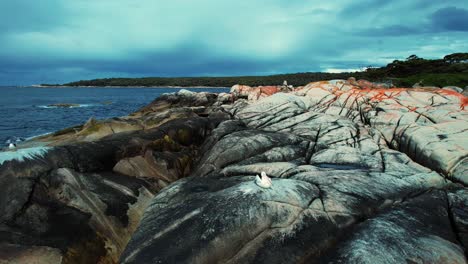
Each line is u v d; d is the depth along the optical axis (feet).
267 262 20.83
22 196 26.17
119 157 38.37
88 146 35.86
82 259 24.06
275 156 42.42
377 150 45.29
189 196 29.32
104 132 54.03
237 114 69.97
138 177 37.22
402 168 37.83
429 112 55.36
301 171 35.17
